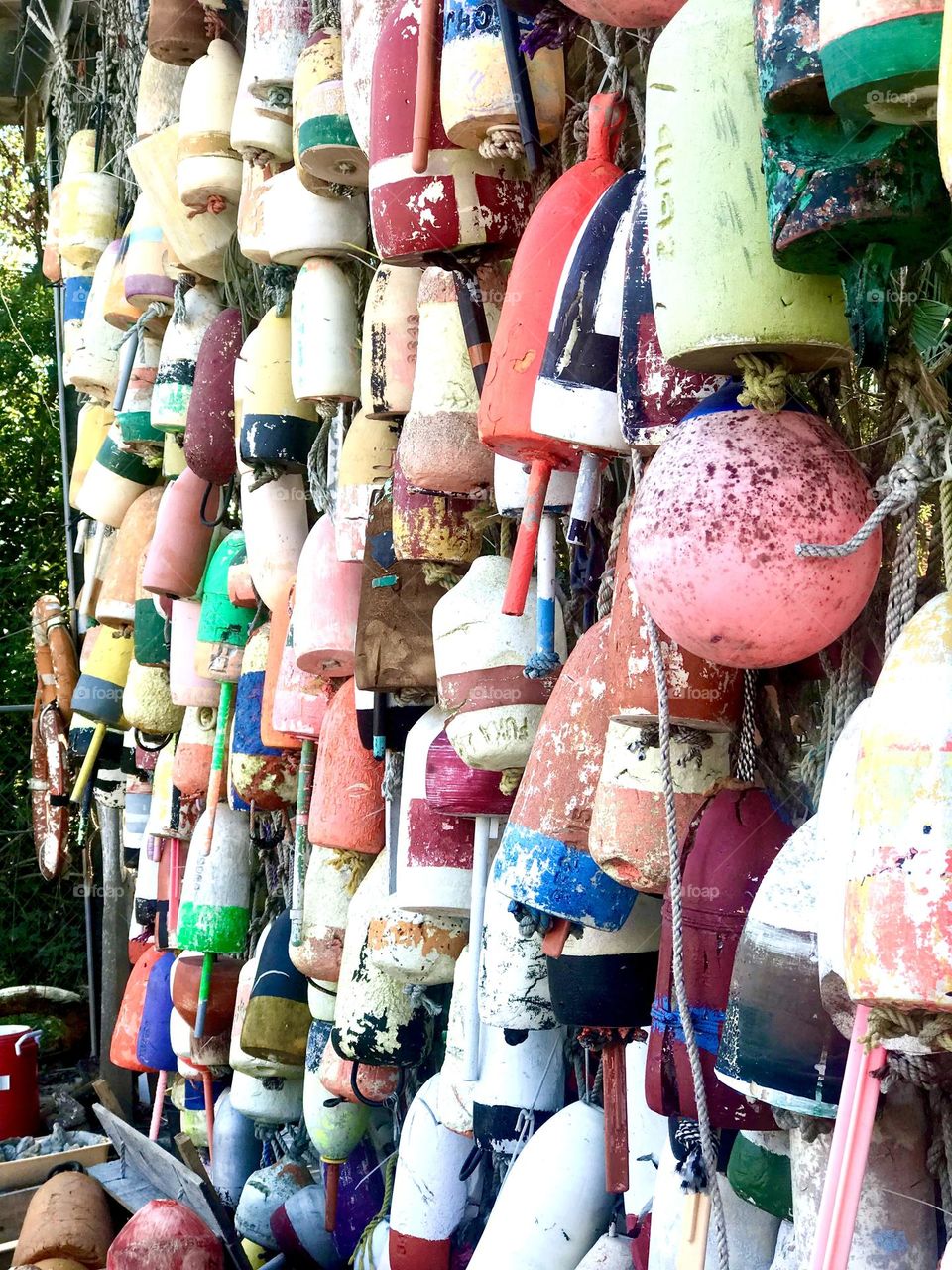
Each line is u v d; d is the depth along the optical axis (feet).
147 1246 6.32
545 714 4.00
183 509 8.18
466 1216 5.65
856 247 2.66
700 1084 3.13
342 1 5.15
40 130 13.57
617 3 3.40
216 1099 8.71
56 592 15.64
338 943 6.21
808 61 2.49
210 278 7.93
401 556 5.12
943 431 2.78
